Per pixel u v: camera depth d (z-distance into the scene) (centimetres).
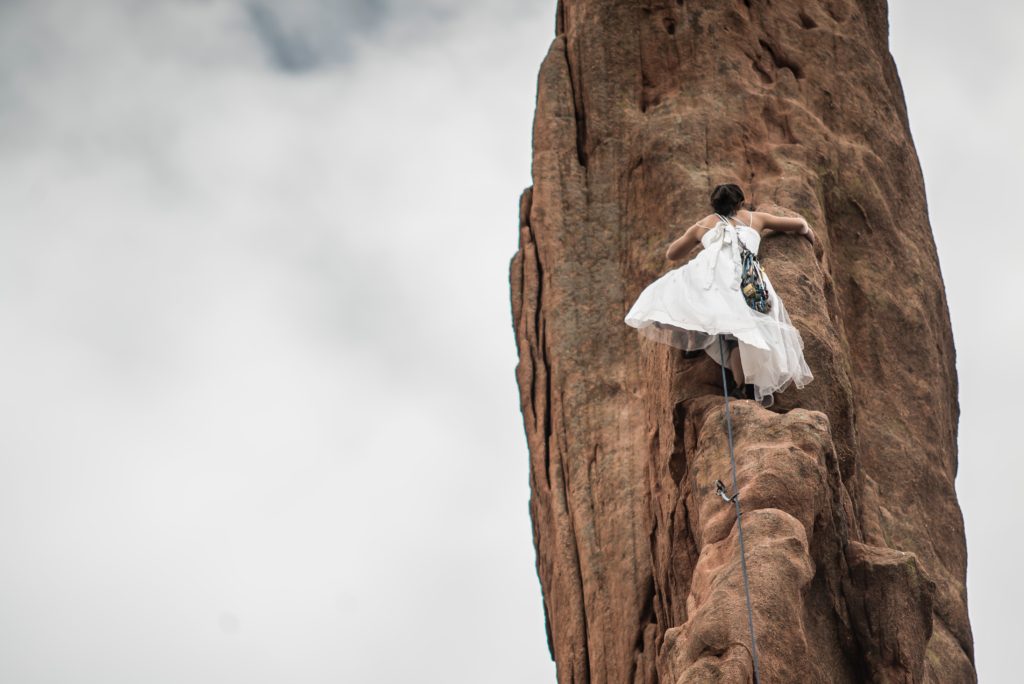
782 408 1803
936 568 2248
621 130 2473
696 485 1722
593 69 2523
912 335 2417
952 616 2231
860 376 2350
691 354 1870
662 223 2350
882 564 1684
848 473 1841
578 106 2536
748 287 1753
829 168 2453
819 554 1670
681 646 1554
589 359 2345
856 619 1677
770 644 1512
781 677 1499
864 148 2522
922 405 2367
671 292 1784
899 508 2266
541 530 2409
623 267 2388
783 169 2381
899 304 2428
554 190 2472
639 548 2161
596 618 2175
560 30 2750
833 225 2434
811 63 2559
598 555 2211
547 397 2409
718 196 1877
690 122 2408
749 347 1731
